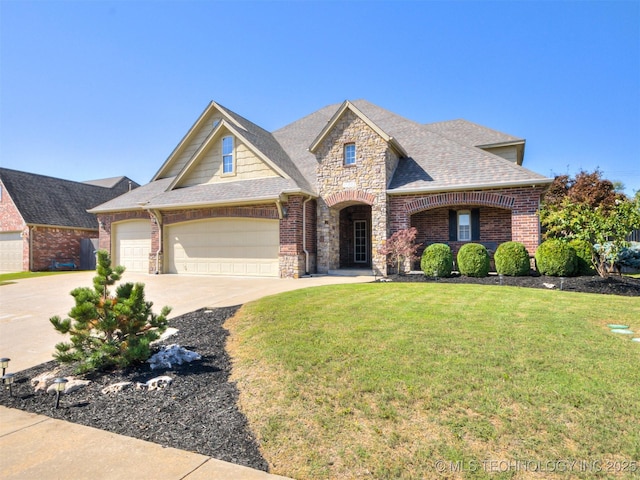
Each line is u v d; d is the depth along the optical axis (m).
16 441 3.50
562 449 3.02
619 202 10.55
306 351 5.33
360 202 15.63
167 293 11.67
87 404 4.30
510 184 12.87
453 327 6.16
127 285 5.55
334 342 5.64
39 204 25.20
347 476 2.84
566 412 3.53
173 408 4.11
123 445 3.40
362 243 19.66
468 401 3.79
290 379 4.53
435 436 3.26
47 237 24.55
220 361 5.49
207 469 2.99
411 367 4.62
